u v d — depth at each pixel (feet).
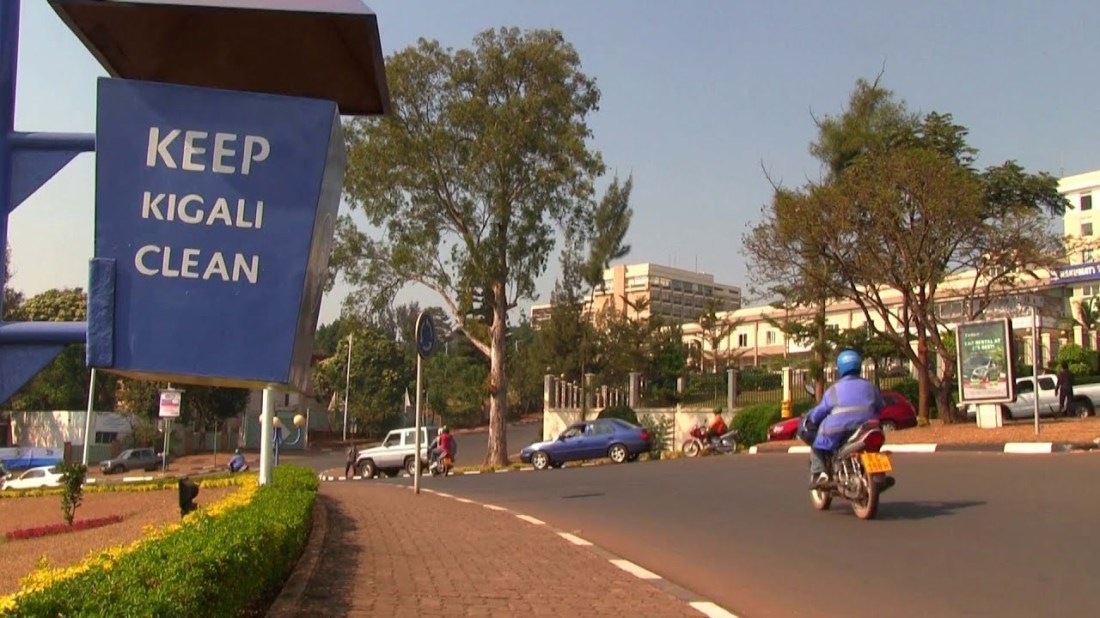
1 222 9.66
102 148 9.82
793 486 49.42
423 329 57.41
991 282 92.68
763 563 28.68
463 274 115.03
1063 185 289.33
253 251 9.84
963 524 33.42
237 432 214.48
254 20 10.16
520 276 115.44
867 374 117.60
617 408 132.67
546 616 22.02
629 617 21.97
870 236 87.92
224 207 9.87
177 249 9.78
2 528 65.05
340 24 10.19
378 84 11.15
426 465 111.24
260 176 9.95
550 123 112.37
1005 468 49.93
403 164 112.27
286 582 24.63
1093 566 25.93
